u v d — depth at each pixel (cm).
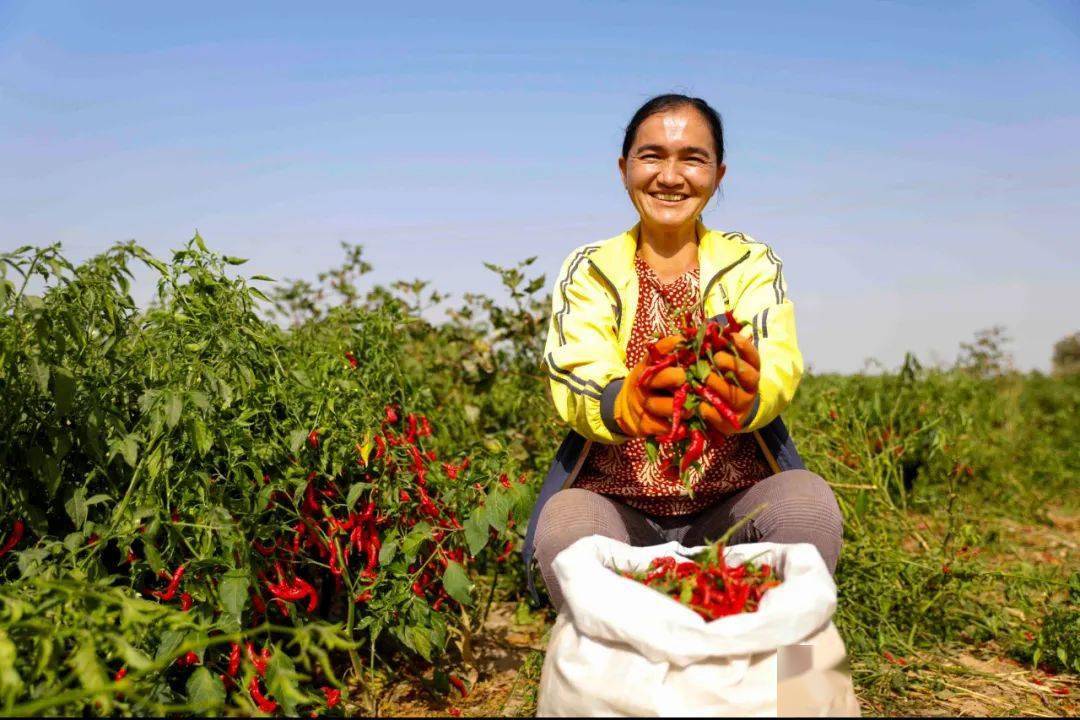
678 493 271
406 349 507
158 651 232
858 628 345
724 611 197
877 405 506
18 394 248
